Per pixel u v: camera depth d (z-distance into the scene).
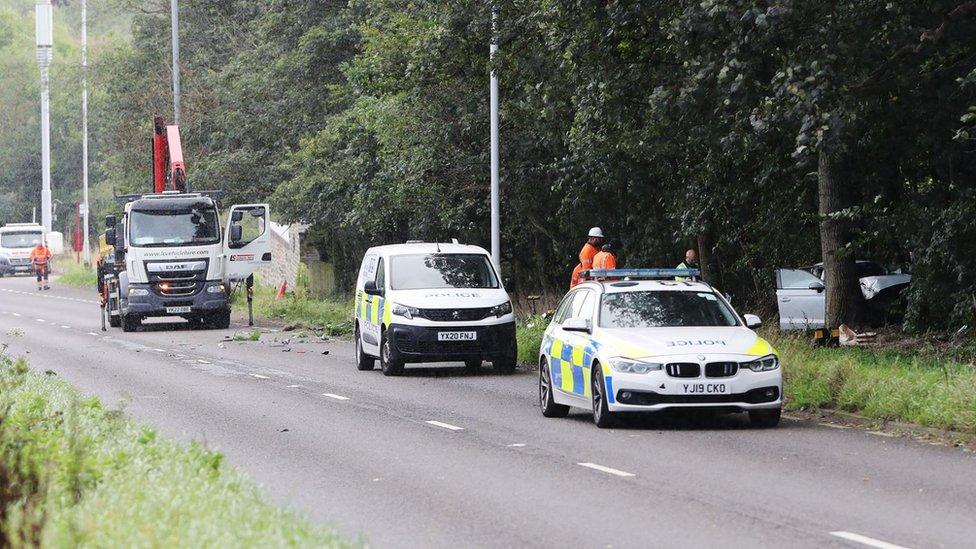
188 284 90.00
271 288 136.62
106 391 50.25
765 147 63.31
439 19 72.75
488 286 59.50
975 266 58.09
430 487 28.81
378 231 100.06
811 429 38.00
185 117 133.88
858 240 60.44
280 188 109.62
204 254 90.44
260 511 22.80
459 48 72.50
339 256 126.75
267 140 123.00
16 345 76.19
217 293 90.69
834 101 45.03
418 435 37.75
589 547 22.45
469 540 23.14
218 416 42.31
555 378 42.06
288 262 144.12
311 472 31.03
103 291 91.62
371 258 62.28
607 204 83.69
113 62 152.38
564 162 77.50
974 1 46.03
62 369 60.06
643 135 61.97
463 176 86.12
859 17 45.66
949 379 38.47
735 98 47.31
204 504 22.98
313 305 105.50
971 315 57.34
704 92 48.88
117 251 92.88
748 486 28.44
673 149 67.81
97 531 20.14
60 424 31.64
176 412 43.38
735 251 81.69
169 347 75.00
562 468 31.34
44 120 191.62
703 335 38.94
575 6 55.28
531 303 90.62
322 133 102.12
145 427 33.56
